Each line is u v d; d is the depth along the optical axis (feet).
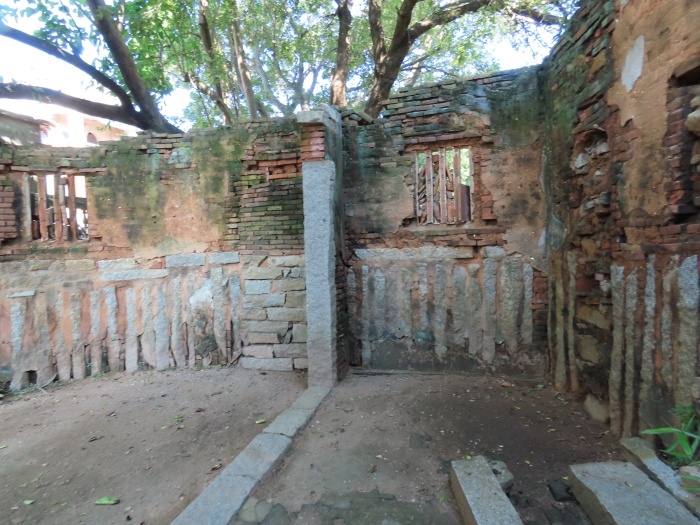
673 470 7.93
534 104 15.33
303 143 15.15
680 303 8.41
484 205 15.96
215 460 11.06
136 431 13.16
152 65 27.86
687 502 6.98
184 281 19.02
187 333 19.04
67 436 13.15
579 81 12.55
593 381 12.08
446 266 16.42
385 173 17.11
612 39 10.78
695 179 8.27
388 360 17.16
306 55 38.45
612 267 10.82
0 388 17.84
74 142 45.85
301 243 17.90
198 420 13.65
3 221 18.60
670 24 8.59
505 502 7.64
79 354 18.95
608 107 10.98
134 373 18.90
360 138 17.37
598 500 7.28
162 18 24.08
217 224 18.78
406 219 16.96
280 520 8.26
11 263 18.54
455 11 27.14
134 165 19.10
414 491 8.97
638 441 9.25
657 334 9.11
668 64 8.68
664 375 8.83
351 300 17.49
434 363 16.60
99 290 19.17
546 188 15.19
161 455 11.54
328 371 15.29
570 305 13.43
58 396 16.98
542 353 15.39
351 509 8.51
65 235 19.40
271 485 9.41
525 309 15.55
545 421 11.84
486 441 10.85
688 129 8.23
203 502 8.54
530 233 15.48
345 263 17.37
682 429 8.11
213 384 16.81
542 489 8.71
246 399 15.16
